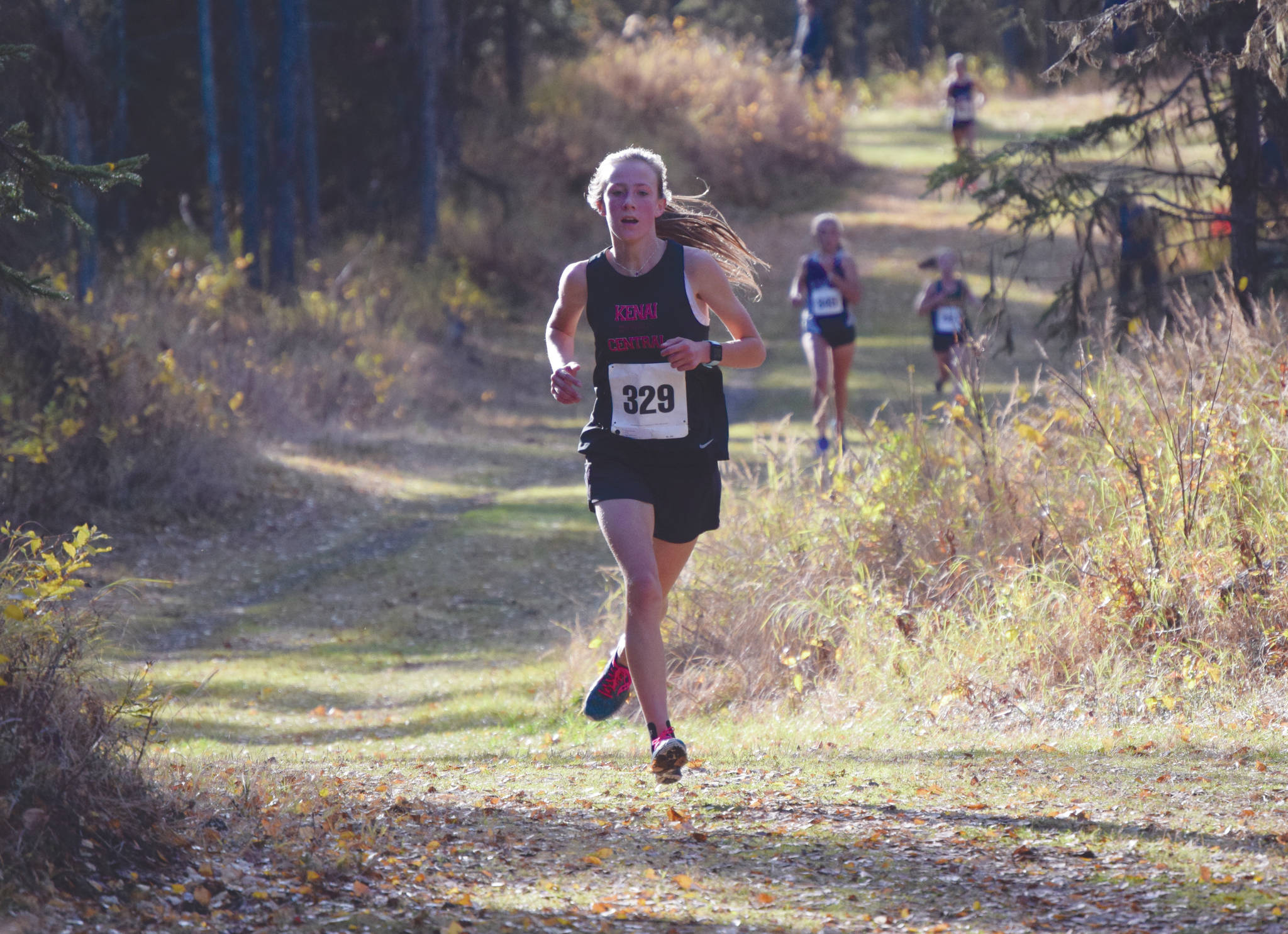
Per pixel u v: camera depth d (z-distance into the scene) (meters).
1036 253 72.25
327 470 45.56
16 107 31.31
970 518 22.44
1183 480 19.58
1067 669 18.44
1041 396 29.53
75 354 39.72
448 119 84.88
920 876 10.55
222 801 12.49
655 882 10.62
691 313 13.54
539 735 20.59
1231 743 14.63
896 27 165.88
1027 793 12.98
